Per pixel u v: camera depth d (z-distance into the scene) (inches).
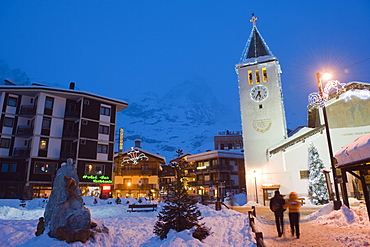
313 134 1268.5
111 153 1766.7
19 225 564.7
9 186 1517.0
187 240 396.5
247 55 1674.5
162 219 465.4
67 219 406.9
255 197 1390.3
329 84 686.5
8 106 1616.6
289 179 1291.8
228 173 2249.0
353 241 374.3
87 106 1724.9
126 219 749.3
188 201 466.3
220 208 941.8
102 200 1363.2
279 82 1584.6
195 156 2431.1
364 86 1223.5
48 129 1610.5
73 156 1630.2
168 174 2007.9
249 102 1550.2
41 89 1615.4
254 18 1756.9
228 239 445.1
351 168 502.3
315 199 1144.2
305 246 362.6
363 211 583.8
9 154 1568.7
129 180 2068.2
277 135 1454.2
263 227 542.6
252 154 1462.8
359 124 1204.5
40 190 1525.6
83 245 387.2
